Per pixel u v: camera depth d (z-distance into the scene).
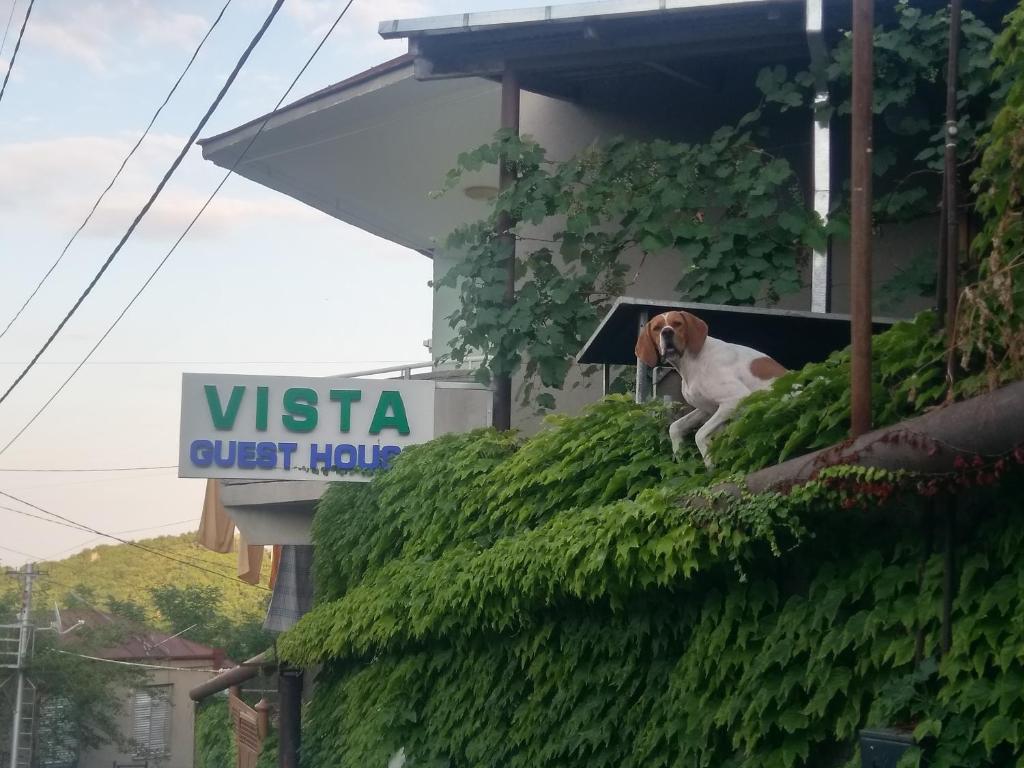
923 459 4.65
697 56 9.86
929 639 4.80
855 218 5.26
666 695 6.21
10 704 38.59
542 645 7.47
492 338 10.04
